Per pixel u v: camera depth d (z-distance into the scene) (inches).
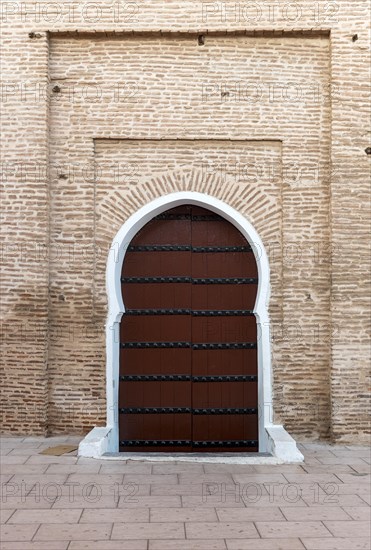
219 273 371.6
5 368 350.9
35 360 350.0
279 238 359.9
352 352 349.1
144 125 358.9
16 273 352.2
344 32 354.6
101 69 361.4
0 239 352.8
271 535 223.8
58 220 358.3
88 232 356.8
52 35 359.9
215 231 373.1
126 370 368.5
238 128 359.3
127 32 356.8
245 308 370.9
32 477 285.0
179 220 373.1
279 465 309.3
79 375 354.6
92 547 213.0
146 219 365.4
